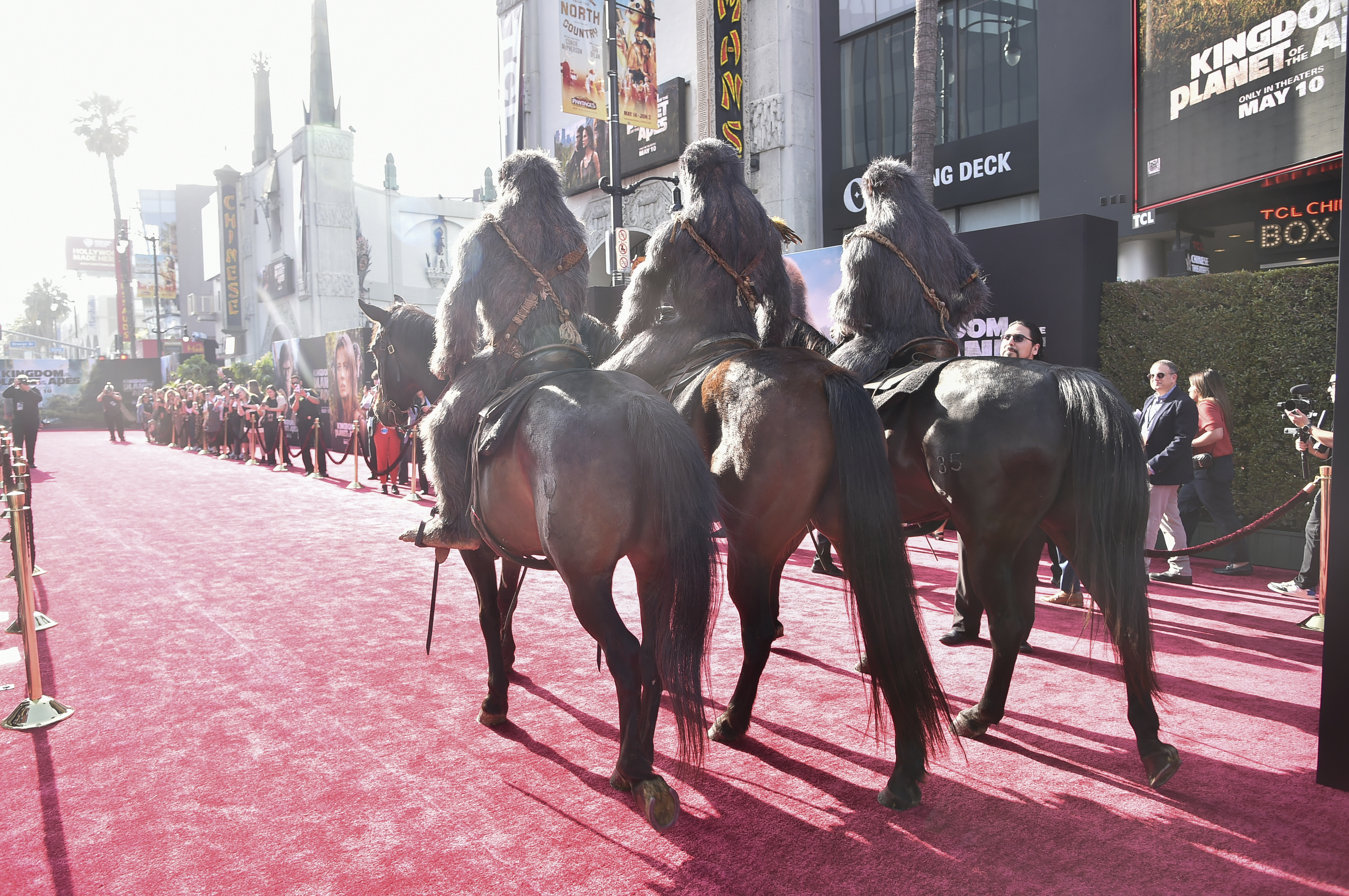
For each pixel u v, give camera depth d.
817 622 6.08
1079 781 3.55
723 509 3.48
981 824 3.21
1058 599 6.38
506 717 4.36
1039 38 13.12
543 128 22.23
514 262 3.79
